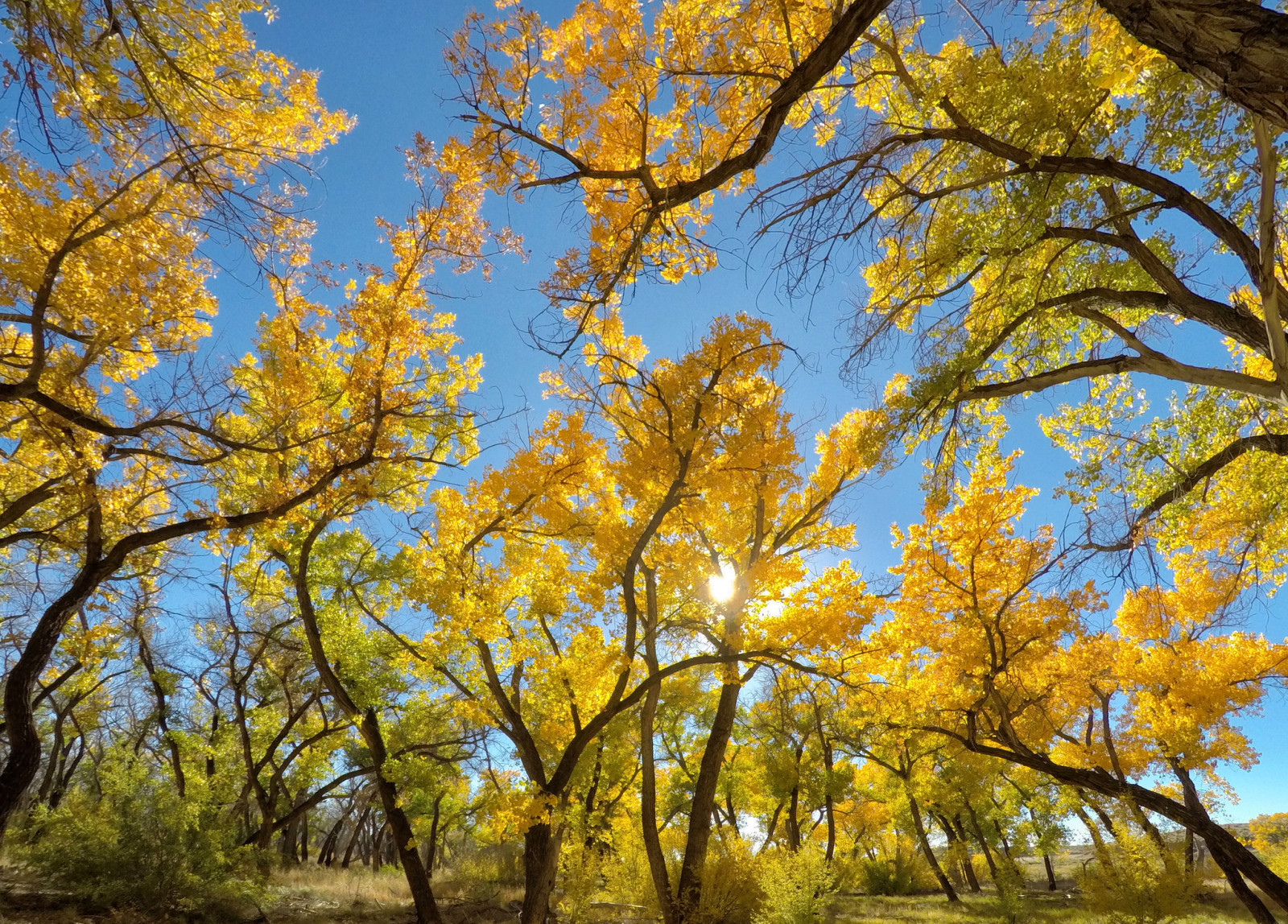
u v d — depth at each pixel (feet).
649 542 35.17
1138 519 21.80
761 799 74.13
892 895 81.87
